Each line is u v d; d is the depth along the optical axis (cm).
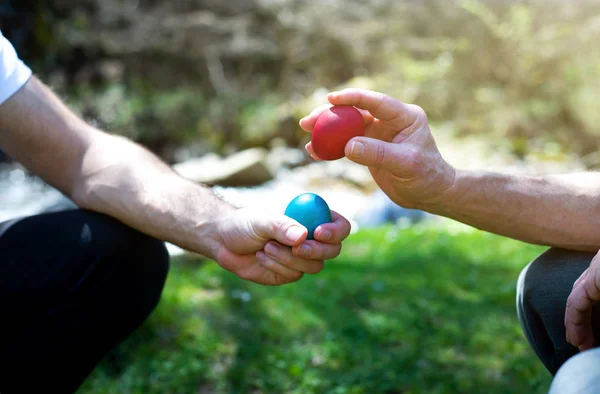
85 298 96
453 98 718
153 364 152
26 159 102
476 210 92
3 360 95
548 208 92
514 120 681
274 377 151
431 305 202
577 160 661
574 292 85
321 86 775
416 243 299
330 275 231
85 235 96
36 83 102
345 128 92
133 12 752
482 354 165
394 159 88
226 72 774
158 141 679
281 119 676
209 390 147
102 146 102
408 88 723
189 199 97
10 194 547
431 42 779
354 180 584
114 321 99
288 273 93
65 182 102
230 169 575
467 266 257
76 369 99
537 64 727
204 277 208
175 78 752
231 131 683
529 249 283
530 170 616
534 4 773
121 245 97
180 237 97
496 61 745
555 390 72
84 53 716
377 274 241
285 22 793
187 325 170
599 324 89
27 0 682
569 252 94
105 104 664
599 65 708
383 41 791
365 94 91
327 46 790
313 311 189
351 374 152
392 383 149
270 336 170
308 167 621
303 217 94
